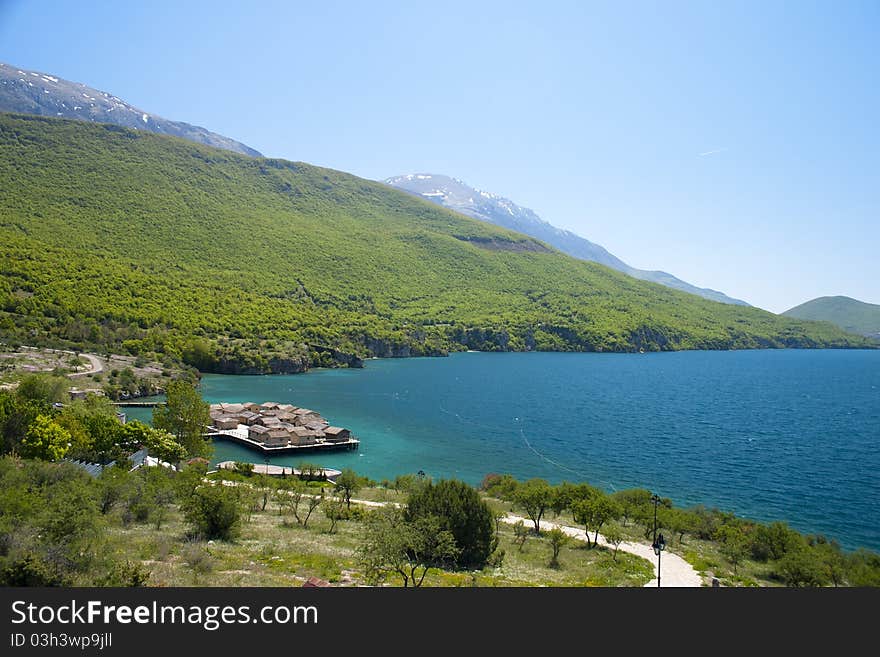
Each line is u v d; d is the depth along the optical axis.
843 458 110.38
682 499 86.00
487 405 163.12
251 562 35.69
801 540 60.09
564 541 51.97
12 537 28.52
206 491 44.22
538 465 103.56
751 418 153.00
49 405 75.25
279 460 101.56
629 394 193.12
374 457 106.69
